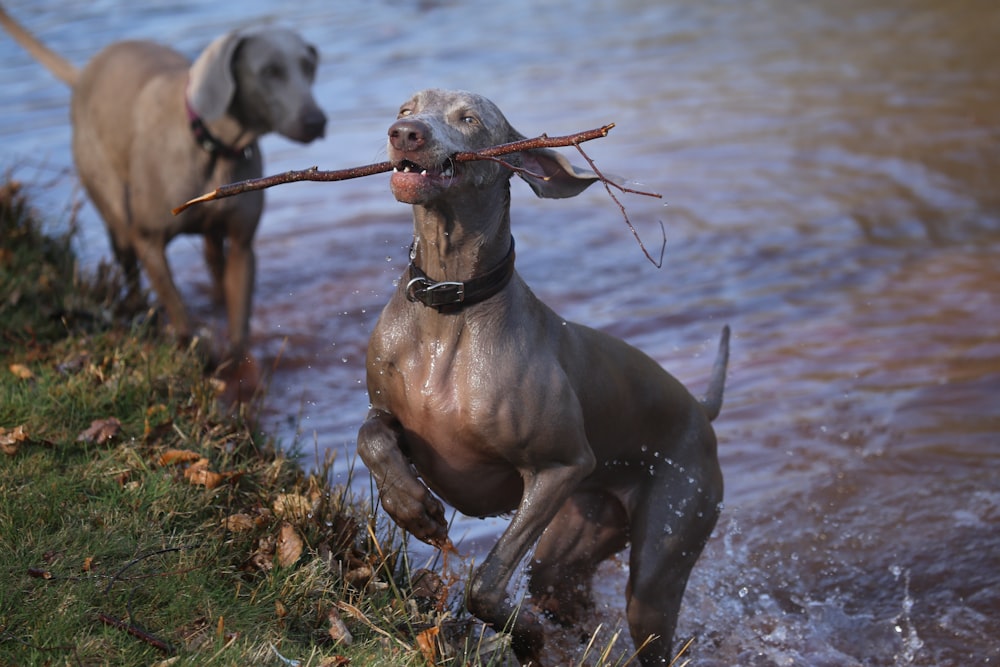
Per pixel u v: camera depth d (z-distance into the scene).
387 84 14.71
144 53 8.48
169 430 5.67
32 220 8.57
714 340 8.52
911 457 6.93
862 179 11.84
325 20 18.11
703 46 17.38
